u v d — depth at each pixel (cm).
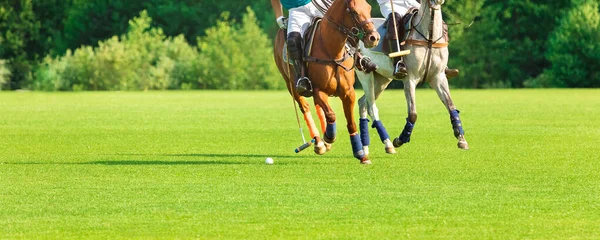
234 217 1022
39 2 6781
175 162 1562
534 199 1130
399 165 1491
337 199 1137
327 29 1376
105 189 1233
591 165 1478
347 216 1023
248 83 5850
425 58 1565
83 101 3919
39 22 6700
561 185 1248
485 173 1380
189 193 1192
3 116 2866
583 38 5828
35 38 6700
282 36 1567
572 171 1401
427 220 997
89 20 6862
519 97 4091
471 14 6316
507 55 6334
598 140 1936
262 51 5884
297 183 1282
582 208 1064
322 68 1384
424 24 1560
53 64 5831
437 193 1180
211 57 5859
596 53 5800
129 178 1347
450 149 1761
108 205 1103
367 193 1184
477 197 1146
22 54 6619
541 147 1786
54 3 6844
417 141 1941
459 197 1147
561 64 5888
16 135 2148
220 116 2858
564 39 5872
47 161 1589
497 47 6338
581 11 5856
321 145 1559
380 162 1540
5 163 1556
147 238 918
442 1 1542
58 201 1134
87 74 5747
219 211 1059
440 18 1566
